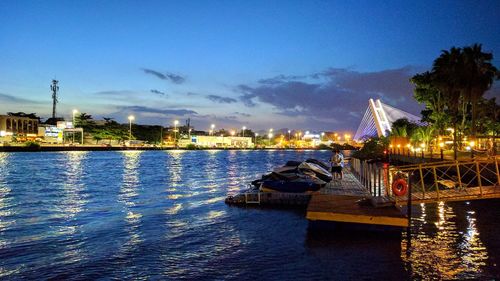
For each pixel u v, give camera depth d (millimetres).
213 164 75625
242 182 42125
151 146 174000
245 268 13531
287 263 14062
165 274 12914
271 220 21125
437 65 59219
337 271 13289
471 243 16391
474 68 54625
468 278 12641
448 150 62094
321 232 17750
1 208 24453
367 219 16859
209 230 18797
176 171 56500
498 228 18812
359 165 34281
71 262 13945
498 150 43156
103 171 53969
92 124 165000
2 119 140500
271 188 26453
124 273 12961
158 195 30875
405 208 23594
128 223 20172
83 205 25797
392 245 16078
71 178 43844
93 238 17141
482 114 69062
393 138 71062
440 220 20531
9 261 14008
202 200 28109
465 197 18312
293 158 109625
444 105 70125
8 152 107250
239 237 17562
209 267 13609
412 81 70188
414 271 13258
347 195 22188
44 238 17062
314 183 26281
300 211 23688
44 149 118438
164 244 16281
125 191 33250
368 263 14031
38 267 13414
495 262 14062
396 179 19406
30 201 27328
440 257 14656
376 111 109312
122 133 165250
